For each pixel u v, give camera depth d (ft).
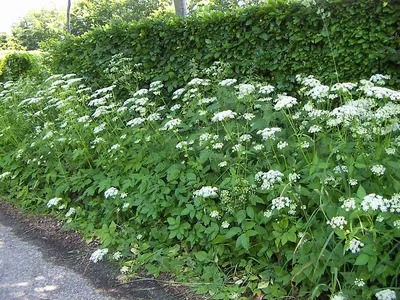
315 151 10.71
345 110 9.41
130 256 12.05
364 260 7.84
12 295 10.66
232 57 17.71
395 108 9.63
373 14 14.05
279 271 9.77
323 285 8.49
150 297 10.17
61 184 15.80
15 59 34.88
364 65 14.64
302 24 15.65
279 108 10.61
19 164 18.67
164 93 19.93
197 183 11.98
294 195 9.70
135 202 12.75
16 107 20.54
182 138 13.58
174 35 19.20
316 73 15.74
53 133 16.94
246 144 12.29
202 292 10.05
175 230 11.76
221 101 14.39
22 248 13.51
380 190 9.25
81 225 14.21
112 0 87.56
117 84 21.13
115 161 14.48
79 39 23.57
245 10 16.79
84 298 10.32
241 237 9.96
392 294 7.22
